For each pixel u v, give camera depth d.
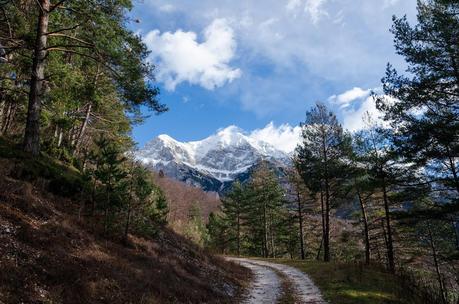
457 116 16.38
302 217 43.38
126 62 15.27
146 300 9.88
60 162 17.30
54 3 15.66
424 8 17.47
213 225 62.12
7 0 13.90
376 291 16.58
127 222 14.16
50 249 9.32
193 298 12.33
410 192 19.34
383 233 29.77
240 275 21.95
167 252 15.92
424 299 15.97
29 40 14.98
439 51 16.28
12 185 11.30
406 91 17.31
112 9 15.19
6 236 8.65
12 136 18.67
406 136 17.81
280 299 16.02
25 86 18.23
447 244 29.12
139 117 28.02
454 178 17.69
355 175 28.42
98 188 15.31
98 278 9.35
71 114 23.00
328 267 24.17
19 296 6.93
